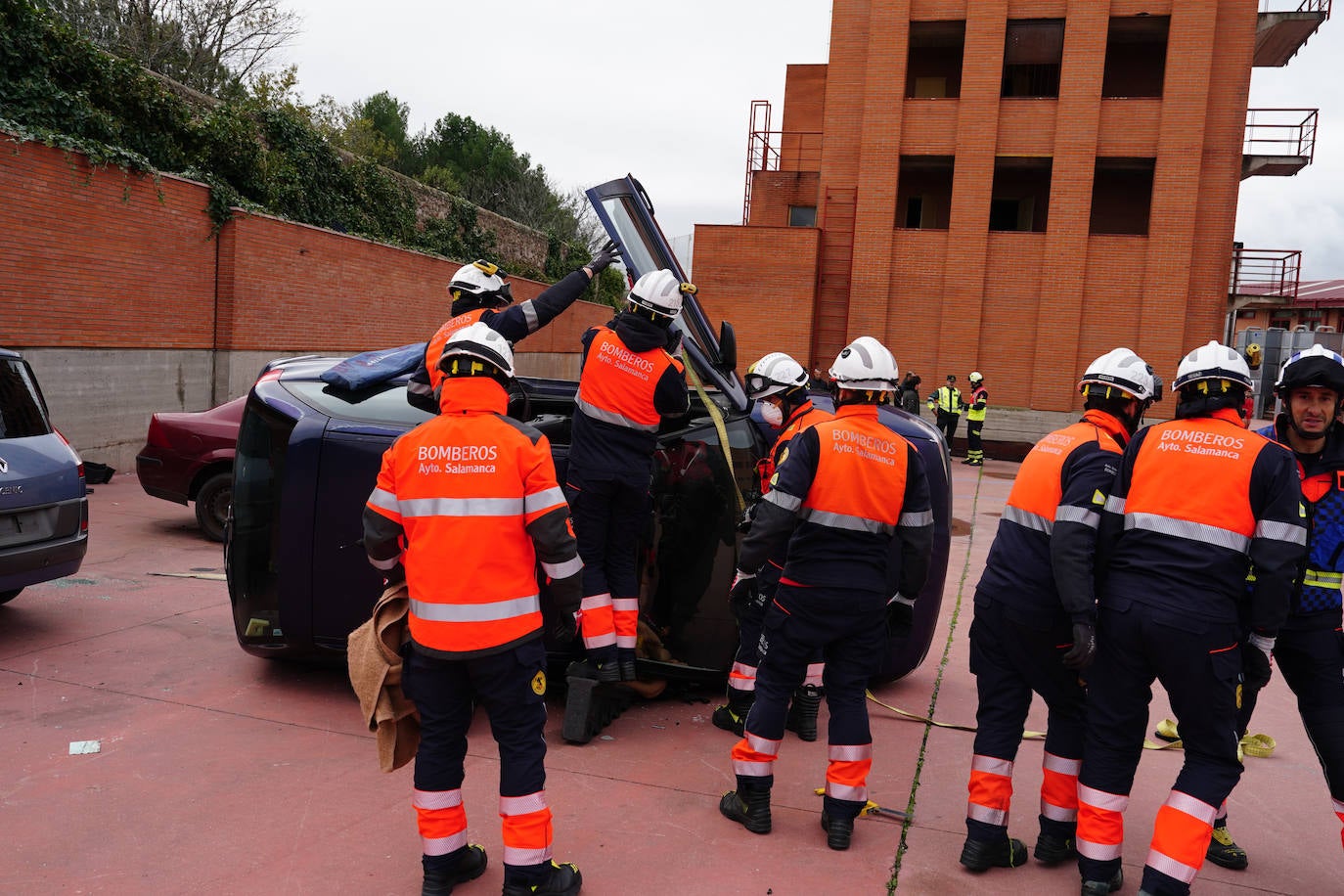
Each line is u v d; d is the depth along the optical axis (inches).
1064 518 120.1
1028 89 910.4
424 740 115.2
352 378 188.7
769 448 192.9
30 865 121.1
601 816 141.5
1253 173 933.8
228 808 138.7
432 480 111.6
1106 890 120.6
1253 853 140.0
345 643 186.2
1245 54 809.5
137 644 214.5
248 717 174.9
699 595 189.9
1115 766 120.4
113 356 480.1
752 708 138.3
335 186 777.6
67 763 151.9
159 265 507.8
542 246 1318.9
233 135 601.3
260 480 191.0
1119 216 894.4
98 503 402.9
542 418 216.1
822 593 132.1
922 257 871.1
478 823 138.6
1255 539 113.7
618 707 185.0
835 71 890.7
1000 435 856.9
